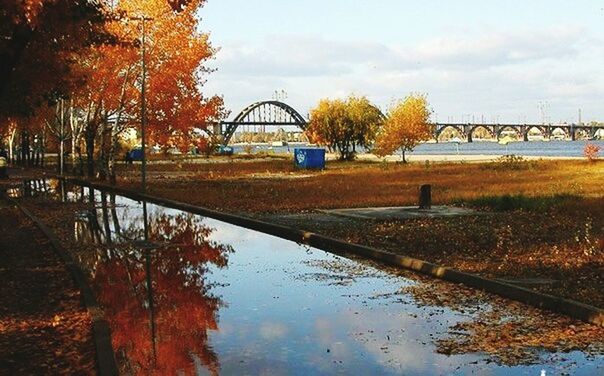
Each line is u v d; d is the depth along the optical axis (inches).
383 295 450.3
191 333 354.6
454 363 299.1
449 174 1993.1
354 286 483.2
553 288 445.1
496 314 393.1
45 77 742.5
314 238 713.6
